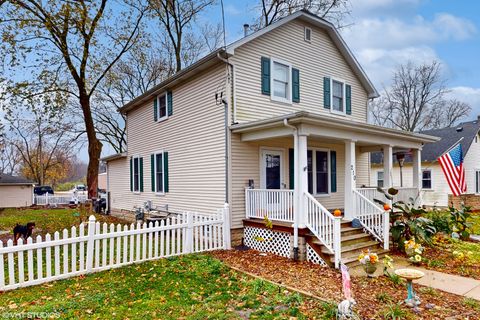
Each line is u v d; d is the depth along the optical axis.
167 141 13.38
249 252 9.16
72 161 64.31
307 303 5.26
